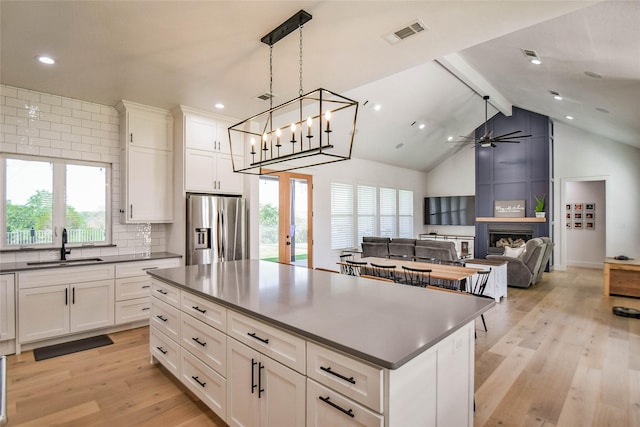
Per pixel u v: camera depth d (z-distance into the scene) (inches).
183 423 83.7
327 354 54.4
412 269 150.8
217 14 86.0
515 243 312.5
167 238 176.4
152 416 86.4
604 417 86.4
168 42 100.2
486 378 107.3
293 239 250.7
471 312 68.2
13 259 134.8
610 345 134.0
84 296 134.9
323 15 86.7
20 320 121.6
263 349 66.8
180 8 83.0
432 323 61.0
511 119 325.4
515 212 323.9
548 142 306.5
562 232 313.7
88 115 153.0
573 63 146.9
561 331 150.6
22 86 134.0
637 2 87.4
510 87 247.6
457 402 65.9
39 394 96.6
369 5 82.5
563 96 210.2
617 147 290.8
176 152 167.3
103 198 159.2
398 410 48.7
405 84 229.9
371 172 327.3
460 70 219.5
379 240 249.6
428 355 56.2
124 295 145.0
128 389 99.6
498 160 334.0
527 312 179.9
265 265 130.6
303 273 112.5
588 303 198.1
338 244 289.4
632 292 211.6
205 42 100.4
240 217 177.3
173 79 128.9
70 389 99.4
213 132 173.5
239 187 185.0
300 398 59.1
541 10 84.7
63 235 143.2
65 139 146.6
